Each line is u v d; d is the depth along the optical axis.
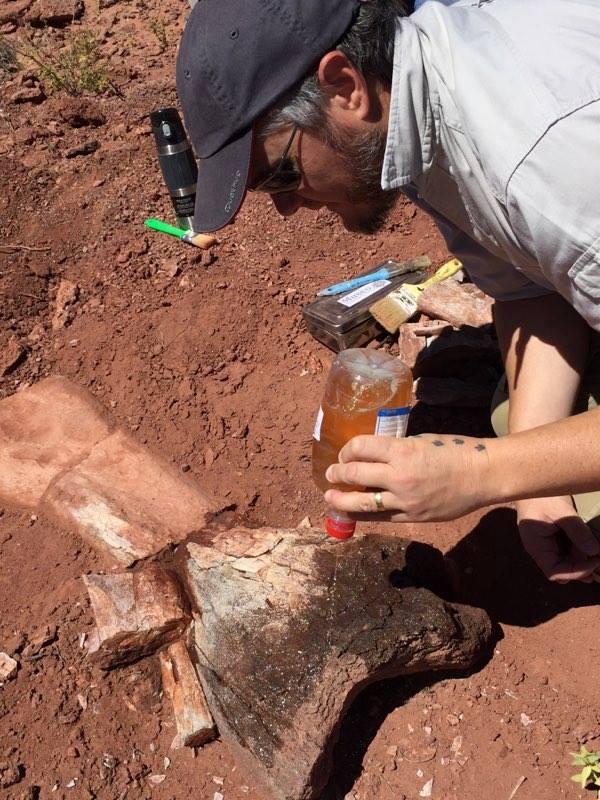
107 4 5.13
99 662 1.95
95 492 2.35
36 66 4.41
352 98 1.49
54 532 2.27
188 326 2.87
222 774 1.80
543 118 1.37
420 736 1.84
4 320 2.91
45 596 2.13
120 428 2.57
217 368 2.75
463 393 2.55
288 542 2.08
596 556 1.87
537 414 1.97
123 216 3.35
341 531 1.74
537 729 1.84
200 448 2.51
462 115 1.47
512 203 1.45
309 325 2.82
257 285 3.02
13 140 3.75
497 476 1.51
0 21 4.94
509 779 1.76
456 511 1.54
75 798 1.76
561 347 2.00
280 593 1.92
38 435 2.55
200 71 1.46
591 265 1.42
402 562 1.98
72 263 3.16
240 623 1.88
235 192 1.52
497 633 2.02
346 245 3.24
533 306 2.02
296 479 2.43
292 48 1.43
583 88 1.36
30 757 1.83
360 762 1.81
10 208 3.35
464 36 1.49
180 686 1.90
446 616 1.85
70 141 3.80
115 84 4.25
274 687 1.76
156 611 1.96
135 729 1.88
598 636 1.98
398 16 1.49
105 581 2.04
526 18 1.49
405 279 2.91
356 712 1.89
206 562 2.06
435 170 1.66
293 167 1.60
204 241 3.18
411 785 1.77
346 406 1.89
